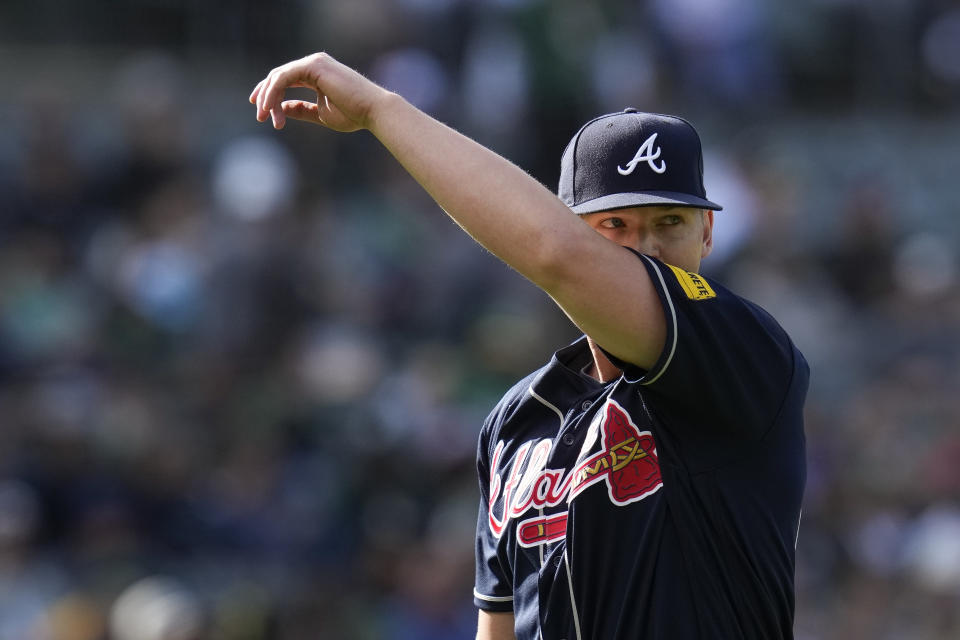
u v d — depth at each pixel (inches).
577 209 300.7
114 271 1130.7
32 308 1098.1
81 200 1208.2
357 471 990.4
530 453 311.3
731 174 1238.9
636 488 288.0
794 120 1612.9
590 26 1174.3
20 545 873.5
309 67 292.0
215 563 916.6
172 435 989.8
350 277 1194.0
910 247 1424.7
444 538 931.3
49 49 1465.3
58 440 940.0
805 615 962.1
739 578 285.4
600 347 286.5
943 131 1647.4
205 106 1438.2
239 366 1082.7
